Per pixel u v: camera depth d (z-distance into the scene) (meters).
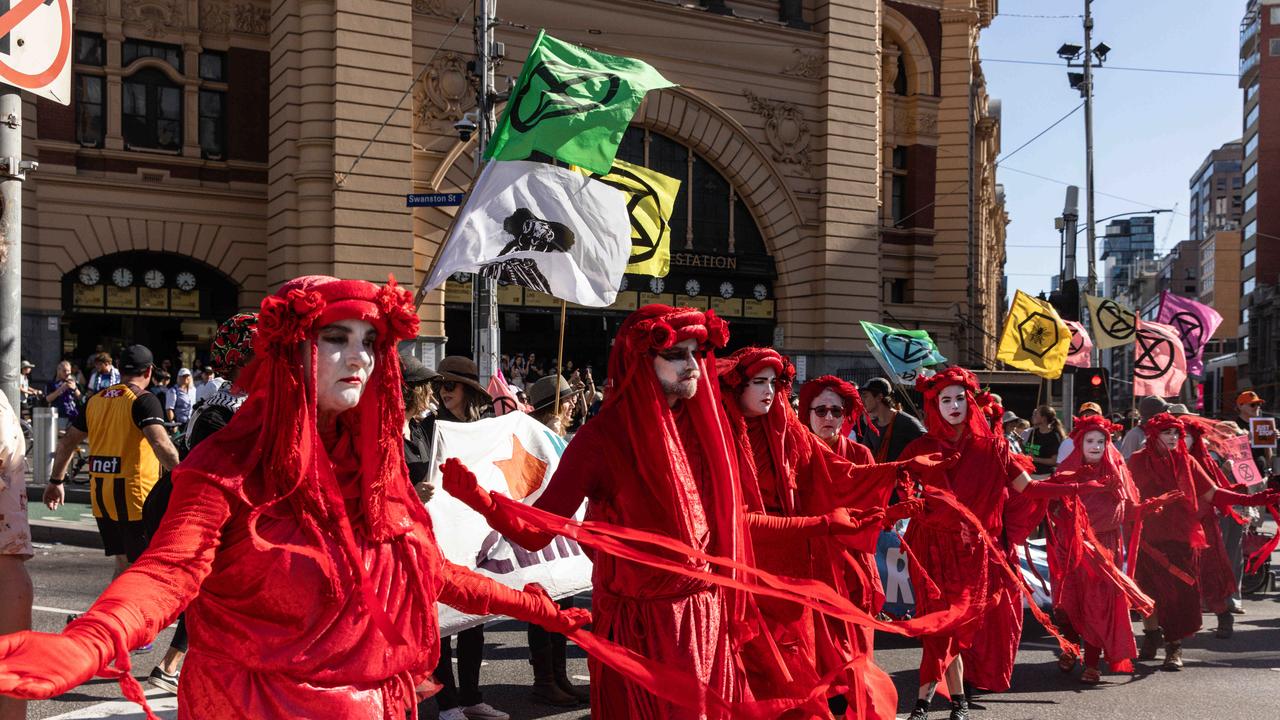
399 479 2.69
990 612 6.19
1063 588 7.29
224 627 2.41
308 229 22.88
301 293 2.47
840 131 29.73
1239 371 98.81
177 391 17.70
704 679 3.67
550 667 6.19
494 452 6.28
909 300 36.81
